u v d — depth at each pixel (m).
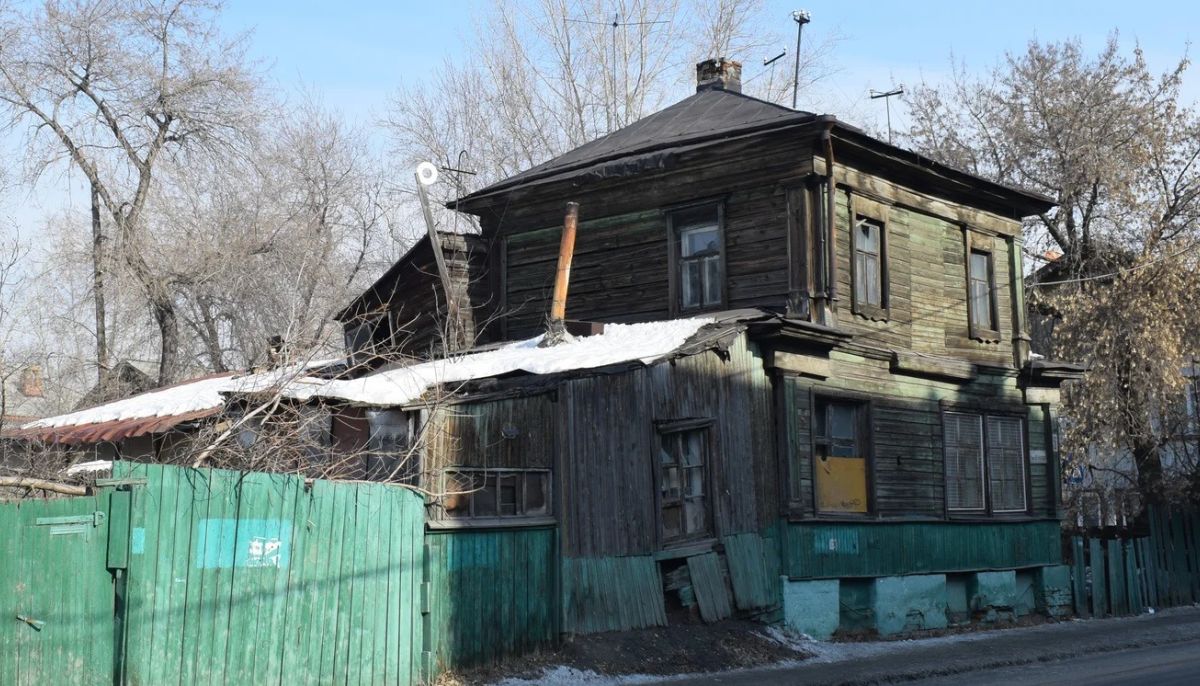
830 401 20.05
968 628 21.77
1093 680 14.00
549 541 14.48
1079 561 24.44
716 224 20.89
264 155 34.16
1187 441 29.77
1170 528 26.50
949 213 23.14
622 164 21.50
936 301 22.62
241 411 14.28
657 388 16.38
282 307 32.91
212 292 32.66
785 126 19.55
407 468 14.82
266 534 11.40
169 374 31.52
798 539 18.47
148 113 32.50
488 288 23.73
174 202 32.62
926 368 21.75
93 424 21.62
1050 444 25.05
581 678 13.68
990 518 23.08
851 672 14.98
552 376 14.99
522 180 23.02
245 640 11.11
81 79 31.78
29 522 9.94
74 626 10.08
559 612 14.40
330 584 11.91
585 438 15.06
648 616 15.50
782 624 17.97
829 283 19.56
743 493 17.70
